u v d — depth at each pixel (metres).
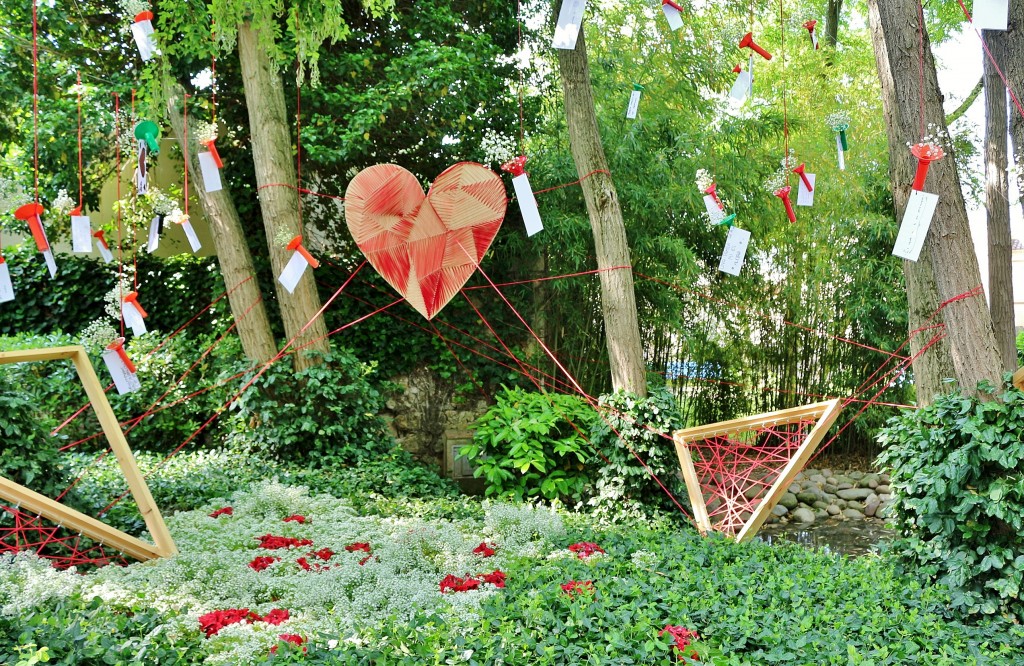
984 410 3.63
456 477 7.75
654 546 4.24
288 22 5.45
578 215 7.45
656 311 7.85
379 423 6.86
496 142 4.73
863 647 2.95
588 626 2.91
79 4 7.02
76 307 7.69
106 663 2.50
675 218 7.61
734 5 7.54
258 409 6.41
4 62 6.76
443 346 7.76
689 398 8.31
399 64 7.12
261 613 3.15
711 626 3.04
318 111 7.40
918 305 4.82
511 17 8.02
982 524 3.61
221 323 7.46
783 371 8.36
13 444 3.91
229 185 7.30
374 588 3.38
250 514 4.62
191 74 7.11
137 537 4.18
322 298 7.69
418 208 5.85
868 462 8.26
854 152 7.75
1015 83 4.63
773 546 4.52
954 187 3.92
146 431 6.77
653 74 7.38
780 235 8.12
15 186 4.62
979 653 3.03
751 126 7.47
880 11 4.06
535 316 7.97
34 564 3.38
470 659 2.61
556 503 5.73
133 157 6.71
